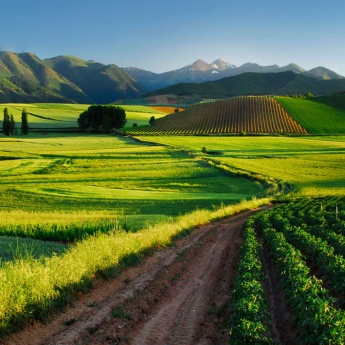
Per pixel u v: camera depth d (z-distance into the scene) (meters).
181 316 13.39
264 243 27.12
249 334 9.90
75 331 11.59
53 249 23.38
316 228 29.84
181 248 24.72
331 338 9.74
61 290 14.17
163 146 107.19
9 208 43.84
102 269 17.11
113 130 149.00
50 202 47.84
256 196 55.25
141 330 12.00
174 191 58.28
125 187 60.41
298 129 135.75
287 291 14.02
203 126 144.75
